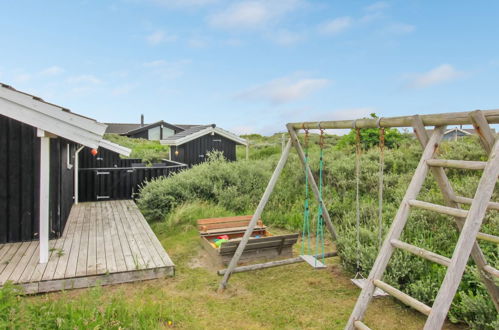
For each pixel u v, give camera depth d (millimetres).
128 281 5148
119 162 15383
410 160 11039
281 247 6375
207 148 19250
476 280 4082
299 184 10523
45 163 5312
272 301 4652
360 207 7902
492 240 2883
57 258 5559
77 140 5480
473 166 2674
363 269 5012
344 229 7387
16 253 5770
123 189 11602
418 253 2834
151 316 3936
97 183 11305
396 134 14523
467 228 2490
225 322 4082
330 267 5820
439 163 2986
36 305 3893
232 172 11000
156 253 5906
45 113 5266
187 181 10180
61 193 7082
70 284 4816
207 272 5766
